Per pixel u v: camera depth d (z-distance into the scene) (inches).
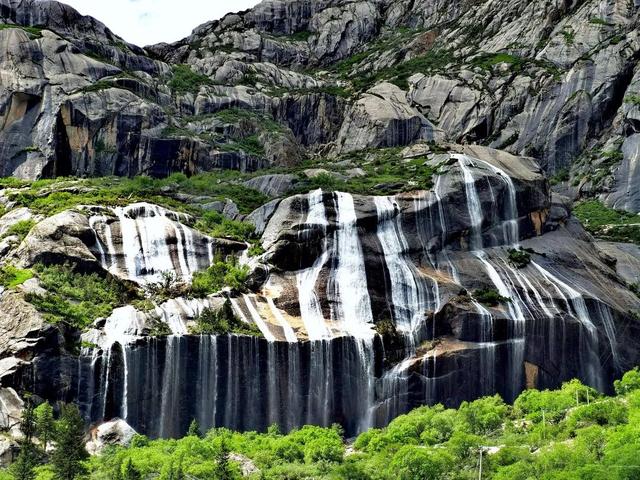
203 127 6274.6
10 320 3368.6
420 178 4692.4
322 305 3981.3
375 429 3511.3
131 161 5541.3
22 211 4153.5
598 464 2591.0
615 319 4303.6
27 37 5723.4
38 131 5472.4
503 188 4621.1
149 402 3417.8
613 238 5462.6
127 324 3491.6
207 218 4421.8
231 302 3804.1
